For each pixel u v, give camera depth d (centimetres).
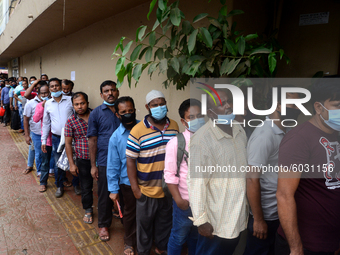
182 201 166
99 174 245
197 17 164
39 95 405
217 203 147
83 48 501
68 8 361
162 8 149
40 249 236
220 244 151
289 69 235
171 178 168
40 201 332
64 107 335
